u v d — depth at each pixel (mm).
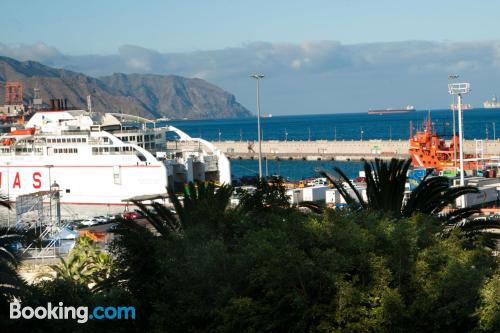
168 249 30312
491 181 93125
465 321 24922
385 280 25062
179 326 27797
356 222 29875
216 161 115000
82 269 45500
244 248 27594
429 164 133500
